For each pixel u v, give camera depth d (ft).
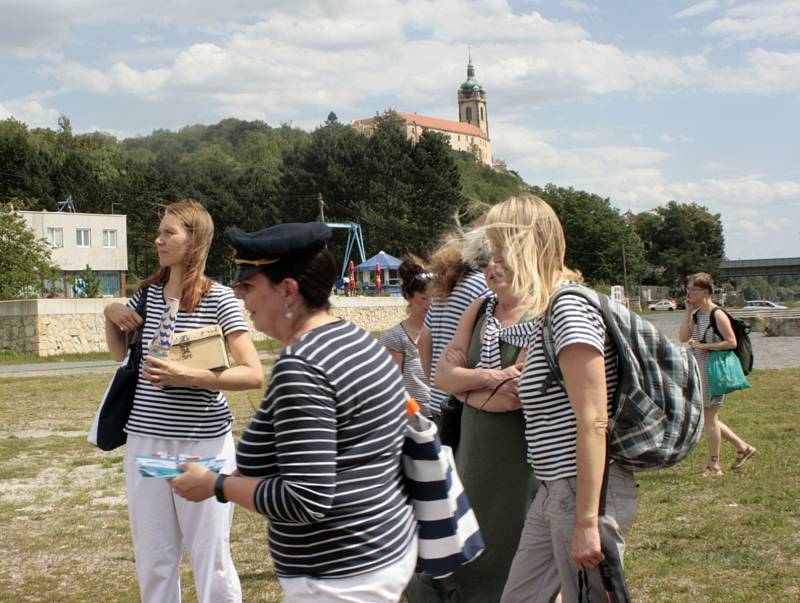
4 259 149.59
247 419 42.75
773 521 21.56
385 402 8.25
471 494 12.67
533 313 10.92
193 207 14.10
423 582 13.39
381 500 8.16
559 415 10.49
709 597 16.57
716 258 394.52
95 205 304.71
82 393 60.08
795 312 201.87
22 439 39.19
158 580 13.62
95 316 111.14
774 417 38.99
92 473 31.35
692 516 22.48
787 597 16.34
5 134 311.47
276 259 8.40
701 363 27.53
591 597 10.21
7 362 97.81
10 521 24.27
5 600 17.61
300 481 7.75
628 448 10.25
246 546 21.52
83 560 20.44
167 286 14.35
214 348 13.48
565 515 10.41
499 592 12.66
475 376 12.23
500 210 11.19
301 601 8.11
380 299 165.78
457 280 15.33
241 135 624.59
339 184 265.95
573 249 330.75
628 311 10.44
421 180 265.54
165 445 13.69
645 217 398.62
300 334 8.45
